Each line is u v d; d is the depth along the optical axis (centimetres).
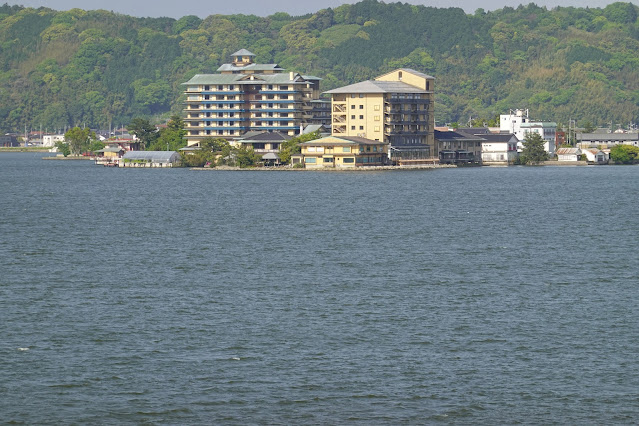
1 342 9131
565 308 10431
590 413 7525
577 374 8256
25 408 7594
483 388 7969
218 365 8488
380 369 8388
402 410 7575
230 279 12175
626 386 8006
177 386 8019
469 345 9025
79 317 10075
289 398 7788
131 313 10250
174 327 9675
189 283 11906
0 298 10981
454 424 7356
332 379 8162
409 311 10306
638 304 10619
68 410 7569
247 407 7625
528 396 7819
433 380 8131
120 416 7481
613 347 8956
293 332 9475
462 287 11575
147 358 8675
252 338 9269
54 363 8538
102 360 8619
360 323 9812
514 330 9525
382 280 12062
